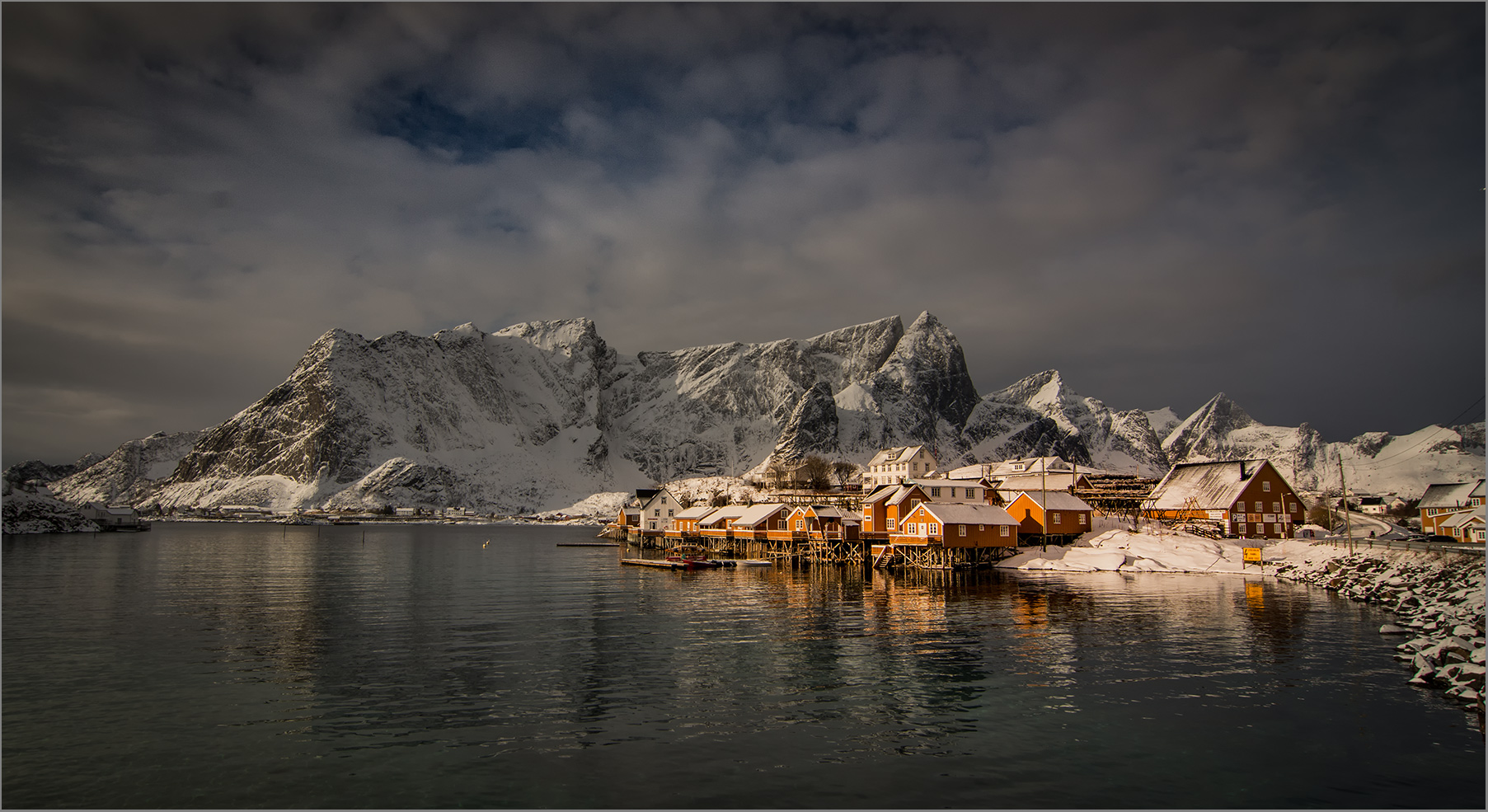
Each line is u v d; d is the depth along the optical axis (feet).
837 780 83.41
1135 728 98.89
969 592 230.07
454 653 142.92
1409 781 82.64
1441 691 114.21
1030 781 83.15
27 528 562.25
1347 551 257.14
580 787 81.71
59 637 156.97
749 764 87.92
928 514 288.92
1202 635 156.25
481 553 425.69
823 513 347.36
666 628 168.76
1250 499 335.06
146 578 268.82
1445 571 195.42
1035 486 446.19
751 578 282.77
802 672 127.95
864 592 234.17
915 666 131.44
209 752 91.25
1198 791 80.53
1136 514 381.19
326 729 99.19
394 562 353.31
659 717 104.06
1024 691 115.96
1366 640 150.30
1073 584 246.27
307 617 183.62
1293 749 91.30
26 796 79.51
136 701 110.73
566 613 191.11
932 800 78.33
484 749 92.53
